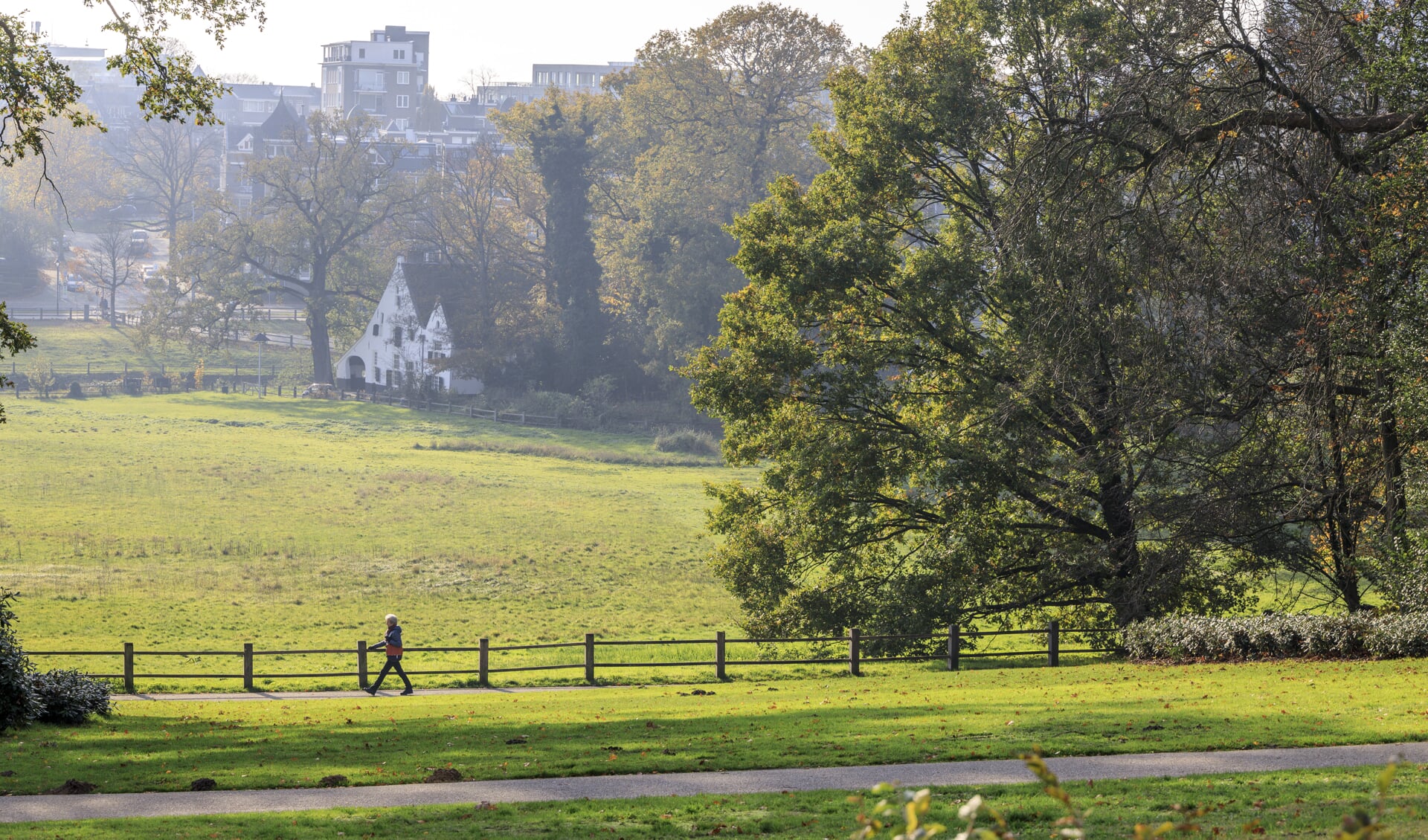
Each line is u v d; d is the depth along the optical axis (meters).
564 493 127.25
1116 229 42.09
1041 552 57.38
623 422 179.62
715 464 154.12
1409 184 36.88
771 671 55.69
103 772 25.25
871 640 56.38
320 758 27.08
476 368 192.50
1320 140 38.94
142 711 41.56
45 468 126.69
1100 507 57.66
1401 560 41.31
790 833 18.22
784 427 61.75
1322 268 40.84
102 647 62.62
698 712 35.88
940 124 56.06
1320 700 30.03
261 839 18.27
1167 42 42.47
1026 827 17.83
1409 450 42.50
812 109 182.62
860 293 59.94
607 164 198.25
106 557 89.62
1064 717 29.59
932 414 62.84
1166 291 41.19
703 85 181.50
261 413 180.12
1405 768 21.06
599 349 190.50
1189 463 49.75
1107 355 48.19
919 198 61.16
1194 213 40.41
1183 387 45.25
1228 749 24.08
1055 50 55.66
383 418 180.50
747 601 62.31
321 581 84.19
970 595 56.66
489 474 138.00
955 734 27.28
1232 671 39.78
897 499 60.34
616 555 96.69
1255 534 49.03
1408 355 38.19
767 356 58.75
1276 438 46.53
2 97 37.81
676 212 177.12
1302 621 43.09
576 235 187.62
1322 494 45.25
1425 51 36.47
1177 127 40.22
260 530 102.69
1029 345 48.12
